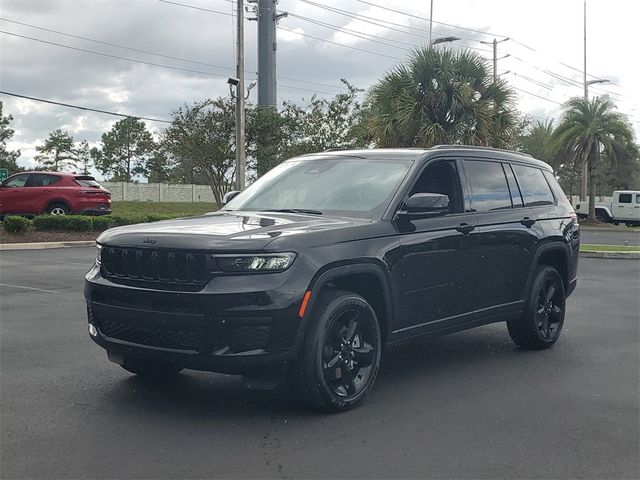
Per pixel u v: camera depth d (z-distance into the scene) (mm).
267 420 4801
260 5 41375
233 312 4480
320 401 4863
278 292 4543
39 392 5418
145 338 4777
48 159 78500
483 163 6699
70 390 5480
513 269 6719
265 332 4551
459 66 22203
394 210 5547
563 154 42156
